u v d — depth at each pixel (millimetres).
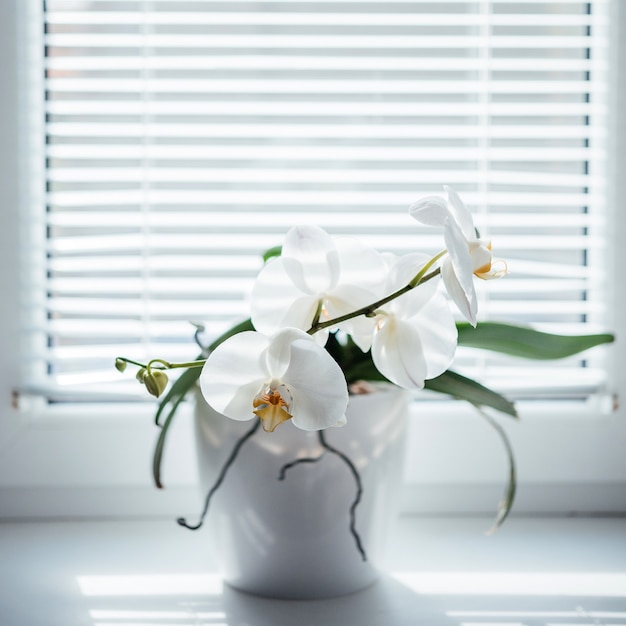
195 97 1280
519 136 1258
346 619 1069
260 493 1066
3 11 1223
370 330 1005
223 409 973
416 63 1255
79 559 1177
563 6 1277
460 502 1280
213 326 1264
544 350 1115
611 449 1273
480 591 1116
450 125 1290
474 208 1293
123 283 1263
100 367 1297
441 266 956
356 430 1063
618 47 1246
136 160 1287
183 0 1258
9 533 1235
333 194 1267
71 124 1255
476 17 1249
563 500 1282
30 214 1252
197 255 1295
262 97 1284
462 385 1082
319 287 990
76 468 1261
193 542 1218
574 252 1309
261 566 1090
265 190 1289
